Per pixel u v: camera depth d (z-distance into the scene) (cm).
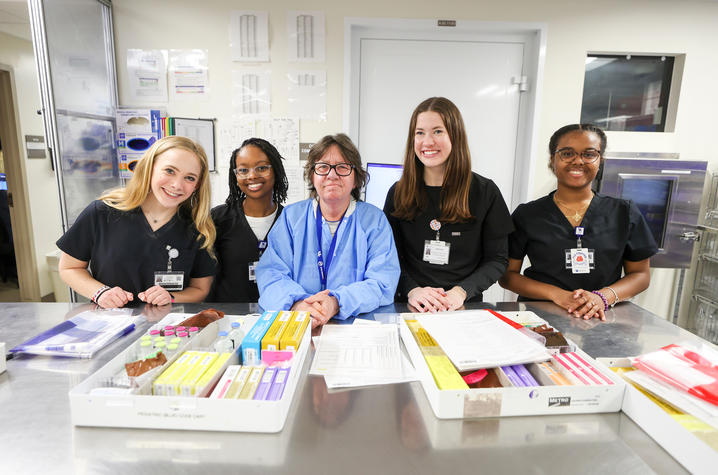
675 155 264
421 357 87
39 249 339
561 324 121
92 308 129
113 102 264
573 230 156
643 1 261
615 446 69
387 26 267
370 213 139
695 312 290
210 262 153
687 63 268
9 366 93
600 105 283
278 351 89
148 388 76
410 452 67
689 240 262
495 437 71
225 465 64
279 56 268
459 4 262
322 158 126
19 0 253
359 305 121
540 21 264
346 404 79
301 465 64
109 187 260
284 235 137
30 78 323
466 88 281
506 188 294
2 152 320
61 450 66
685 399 73
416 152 144
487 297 304
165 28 264
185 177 133
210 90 271
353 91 281
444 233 152
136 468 63
